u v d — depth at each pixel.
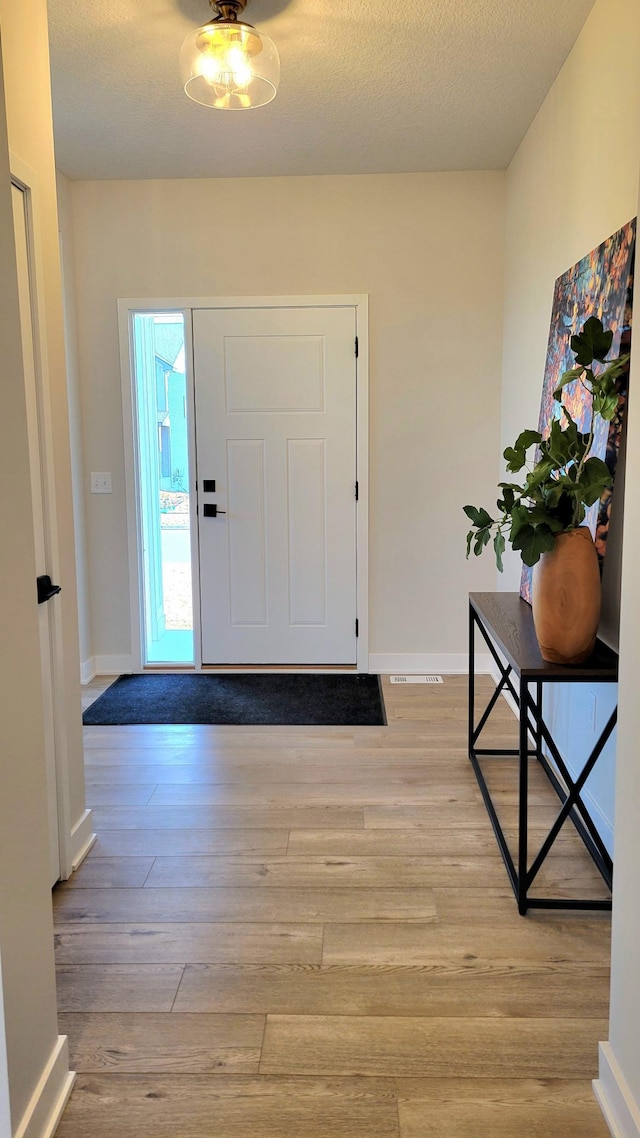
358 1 2.36
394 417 4.07
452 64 2.76
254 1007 1.71
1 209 1.25
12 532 1.29
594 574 1.92
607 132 2.30
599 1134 1.39
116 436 4.12
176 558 5.75
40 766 1.41
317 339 4.03
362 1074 1.52
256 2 2.36
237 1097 1.47
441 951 1.89
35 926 1.38
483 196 3.90
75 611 2.33
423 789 2.78
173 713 3.62
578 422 2.46
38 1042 1.38
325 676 4.20
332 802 2.69
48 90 2.13
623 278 2.11
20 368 1.33
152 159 3.66
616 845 1.43
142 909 2.08
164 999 1.74
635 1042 1.32
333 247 3.96
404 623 4.23
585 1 2.38
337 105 3.09
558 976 1.80
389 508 4.14
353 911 2.06
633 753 1.35
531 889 2.13
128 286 4.02
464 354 4.01
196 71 2.38
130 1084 1.50
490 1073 1.52
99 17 2.44
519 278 3.56
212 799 2.73
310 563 4.20
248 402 4.09
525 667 1.94
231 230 3.97
